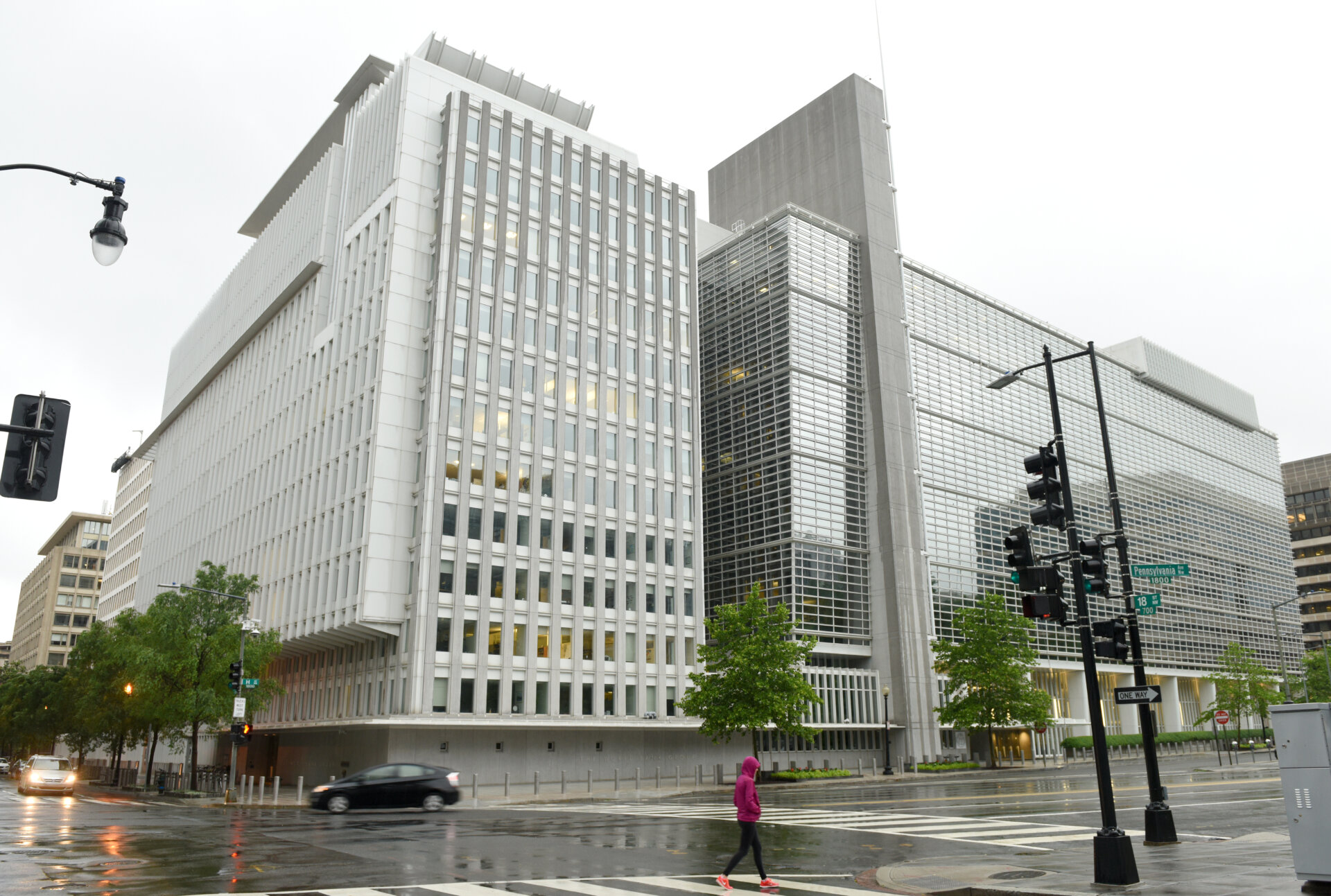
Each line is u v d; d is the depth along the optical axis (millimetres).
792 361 65000
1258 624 108125
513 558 50500
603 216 59938
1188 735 89438
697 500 59719
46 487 12508
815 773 49031
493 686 48281
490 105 56312
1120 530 20688
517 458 52062
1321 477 155000
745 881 14172
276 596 59625
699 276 75125
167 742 80938
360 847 18891
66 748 118500
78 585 158875
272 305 69438
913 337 73625
